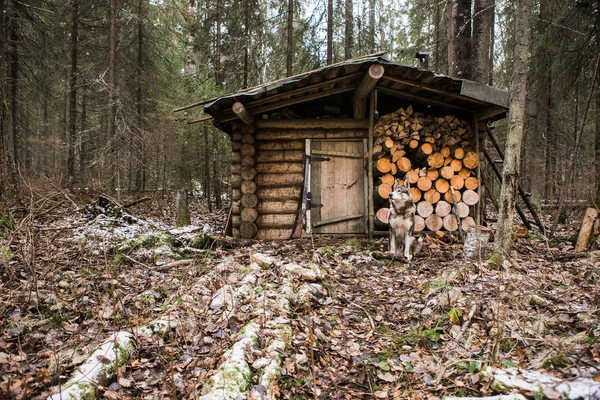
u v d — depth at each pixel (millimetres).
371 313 3875
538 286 4051
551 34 8422
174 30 16047
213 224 9789
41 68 13172
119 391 2355
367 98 7668
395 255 5711
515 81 5176
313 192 7562
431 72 6180
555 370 2441
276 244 6809
